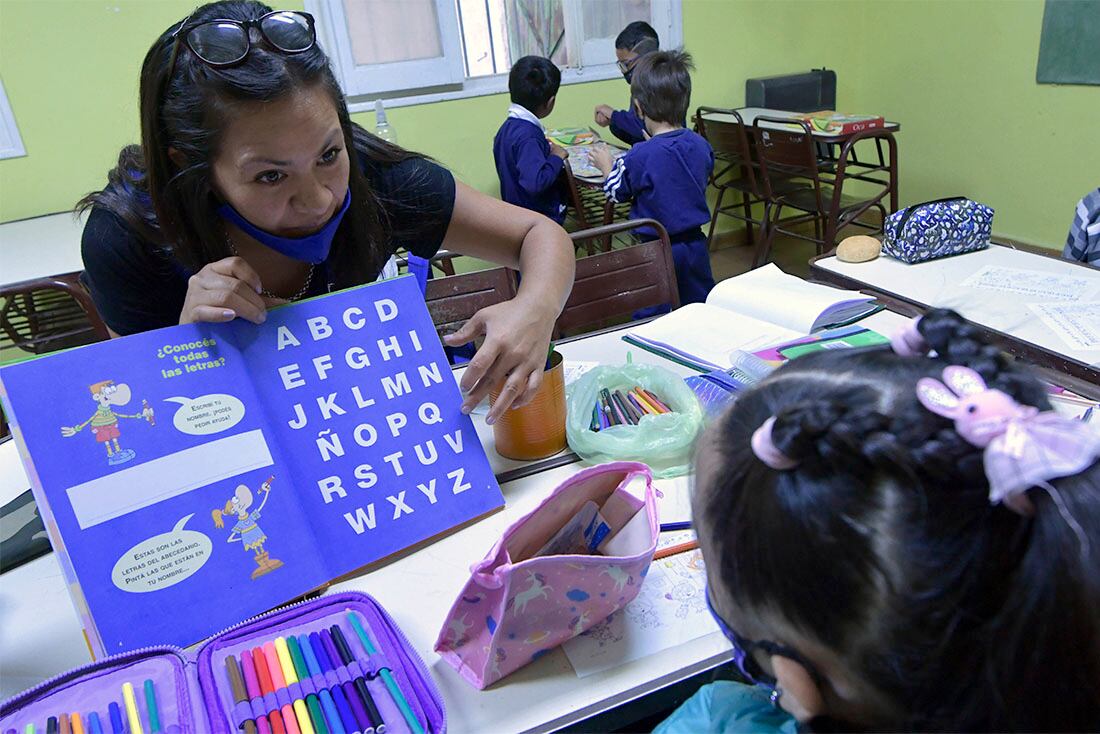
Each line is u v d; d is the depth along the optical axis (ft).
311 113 2.34
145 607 2.21
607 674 2.07
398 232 3.55
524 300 3.04
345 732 1.79
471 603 2.03
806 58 12.85
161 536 2.28
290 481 2.52
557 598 2.02
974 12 11.00
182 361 2.45
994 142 11.30
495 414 2.85
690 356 3.88
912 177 12.92
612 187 8.34
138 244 2.93
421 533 2.65
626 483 2.35
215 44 2.22
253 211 2.52
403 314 2.90
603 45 11.46
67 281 6.58
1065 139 10.26
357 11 9.75
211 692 1.93
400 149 3.54
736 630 1.48
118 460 2.27
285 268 3.18
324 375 2.69
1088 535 1.08
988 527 1.14
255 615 2.34
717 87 12.44
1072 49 9.78
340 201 2.75
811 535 1.19
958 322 1.38
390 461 2.70
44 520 2.18
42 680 2.19
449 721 1.97
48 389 2.23
